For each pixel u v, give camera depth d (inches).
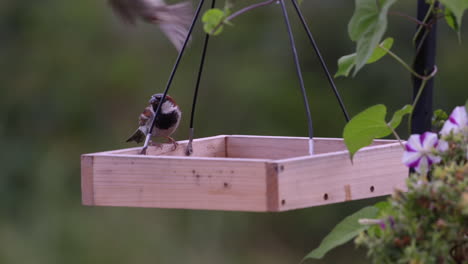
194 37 591.8
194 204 173.5
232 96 584.4
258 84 578.9
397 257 123.3
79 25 620.1
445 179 126.3
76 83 613.3
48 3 625.3
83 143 608.1
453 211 121.8
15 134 617.0
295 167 166.7
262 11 586.6
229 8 150.6
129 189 181.0
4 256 560.1
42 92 617.6
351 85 567.5
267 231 605.6
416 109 162.9
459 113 141.4
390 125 148.8
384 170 188.2
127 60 607.8
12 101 617.6
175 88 591.5
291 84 578.9
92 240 570.9
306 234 603.8
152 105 286.0
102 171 183.8
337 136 566.6
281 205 163.8
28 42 624.7
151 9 175.0
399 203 126.6
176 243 574.6
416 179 127.6
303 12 566.6
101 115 610.2
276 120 578.6
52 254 566.9
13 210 600.7
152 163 178.1
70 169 608.4
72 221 585.9
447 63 537.6
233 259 578.9
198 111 587.2
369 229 145.5
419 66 161.6
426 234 123.4
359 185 182.1
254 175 165.5
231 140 251.8
